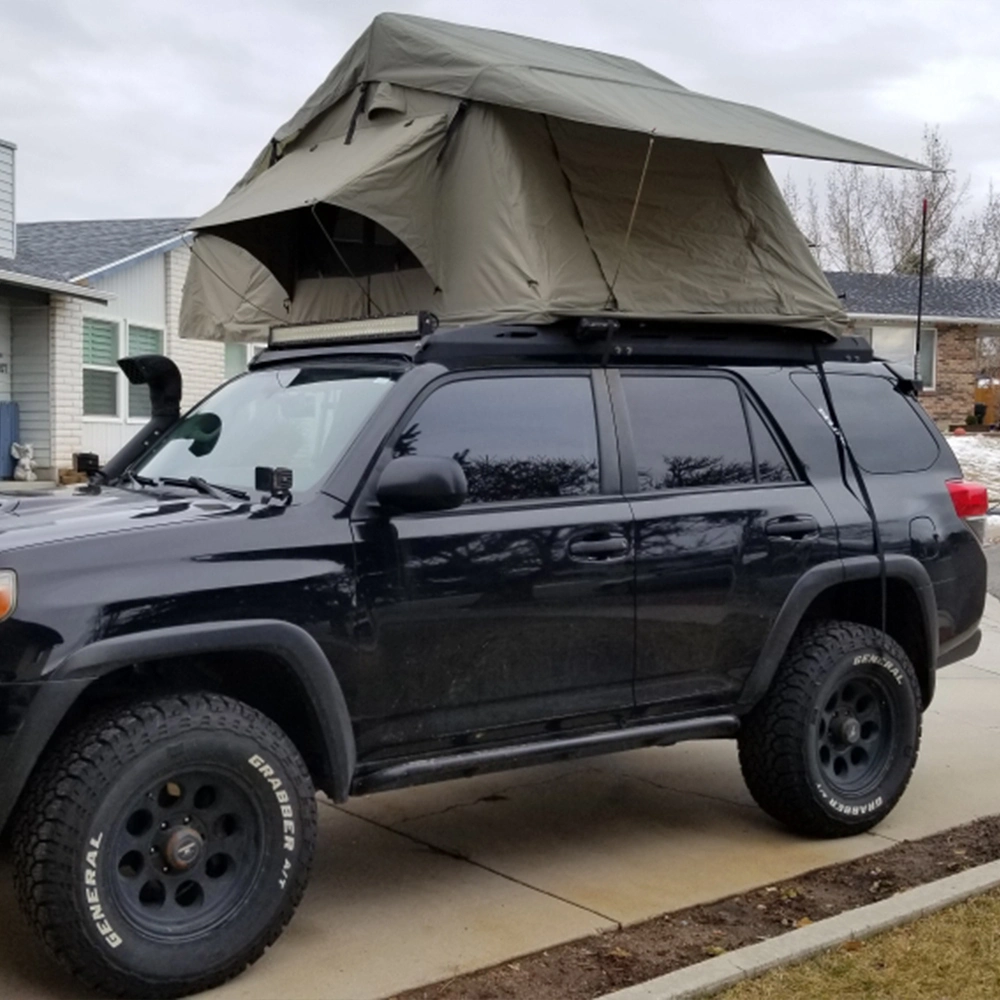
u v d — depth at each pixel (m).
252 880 3.90
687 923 4.47
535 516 4.59
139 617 3.74
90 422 18.42
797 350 5.65
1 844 4.34
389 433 4.40
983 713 7.61
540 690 4.59
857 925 4.26
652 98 5.97
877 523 5.47
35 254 18.72
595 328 4.91
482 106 5.59
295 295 6.62
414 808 5.77
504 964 4.11
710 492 5.08
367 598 4.19
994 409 32.81
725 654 5.04
